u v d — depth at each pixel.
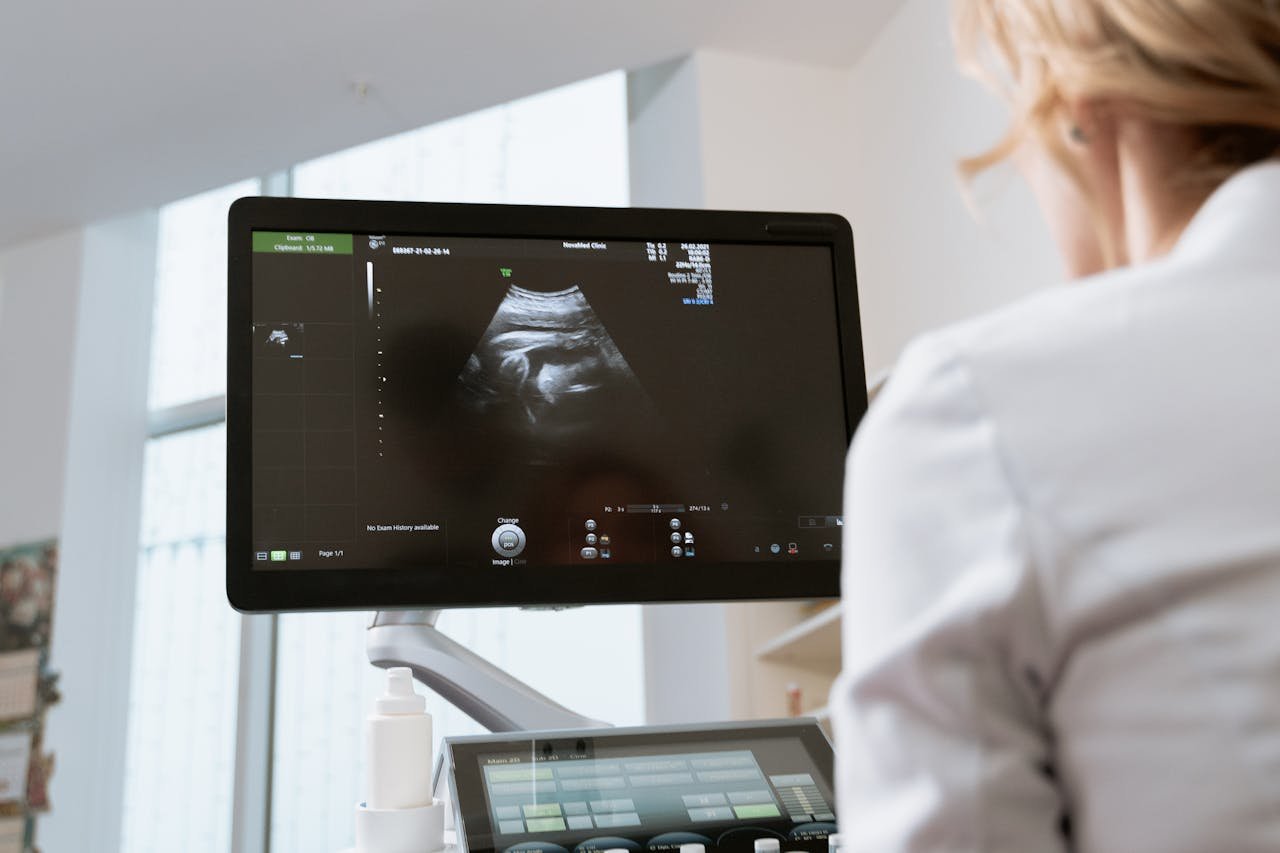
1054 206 0.62
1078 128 0.58
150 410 5.03
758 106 3.70
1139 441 0.46
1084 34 0.56
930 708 0.45
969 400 0.49
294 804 4.52
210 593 4.80
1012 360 0.49
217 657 4.74
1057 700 0.46
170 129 4.12
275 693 4.65
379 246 1.27
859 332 1.33
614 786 0.98
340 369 1.23
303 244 1.26
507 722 1.23
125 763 4.75
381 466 1.21
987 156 0.64
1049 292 0.53
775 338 1.32
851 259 1.35
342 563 1.18
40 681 4.59
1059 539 0.45
